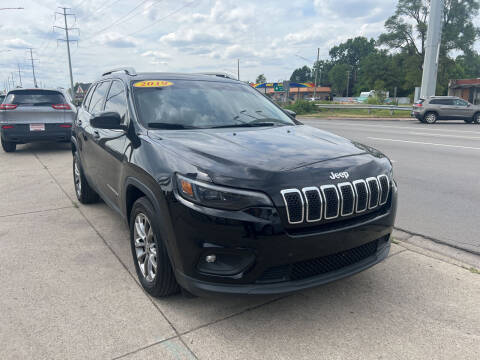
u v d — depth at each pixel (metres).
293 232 2.58
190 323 2.85
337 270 2.82
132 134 3.49
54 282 3.43
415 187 6.70
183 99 3.96
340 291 3.31
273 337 2.70
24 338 2.68
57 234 4.54
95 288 3.32
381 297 3.21
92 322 2.85
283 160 2.78
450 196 6.14
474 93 39.78
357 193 2.76
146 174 2.98
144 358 2.49
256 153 2.88
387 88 70.81
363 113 33.47
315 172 2.70
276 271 2.61
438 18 24.39
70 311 2.99
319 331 2.77
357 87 116.50
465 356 2.53
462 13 50.31
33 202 5.83
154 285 3.02
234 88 4.49
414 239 4.43
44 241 4.34
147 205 3.01
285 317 2.93
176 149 2.96
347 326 2.83
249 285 2.58
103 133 4.21
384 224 2.98
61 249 4.12
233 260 2.58
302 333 2.75
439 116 22.38
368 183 2.85
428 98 22.59
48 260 3.86
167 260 2.88
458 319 2.92
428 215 5.25
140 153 3.19
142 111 3.68
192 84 4.26
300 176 2.63
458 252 4.09
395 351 2.57
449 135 14.98
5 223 4.92
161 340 2.66
